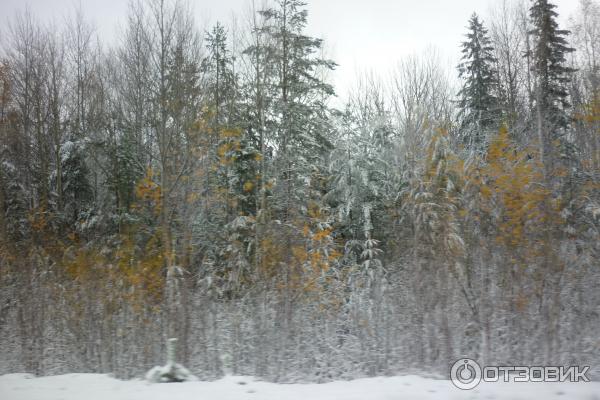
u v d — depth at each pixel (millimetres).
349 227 19078
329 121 20719
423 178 14336
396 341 8492
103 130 25016
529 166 9891
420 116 19625
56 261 11633
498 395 5863
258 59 18375
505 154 10297
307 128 19375
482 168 10438
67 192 23875
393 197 18875
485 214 9617
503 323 8438
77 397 6129
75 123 26391
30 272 10211
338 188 19453
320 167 19203
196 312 8883
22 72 25078
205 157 17859
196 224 16406
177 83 18625
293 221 11344
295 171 17625
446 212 11055
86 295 9398
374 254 18125
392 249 14656
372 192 19312
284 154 17797
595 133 17219
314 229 13773
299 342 8430
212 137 18344
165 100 18484
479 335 8492
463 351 8117
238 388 6398
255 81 18469
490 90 25562
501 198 9375
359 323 8781
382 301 9430
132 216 18047
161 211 15711
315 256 10562
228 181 16531
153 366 8352
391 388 6172
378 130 21484
